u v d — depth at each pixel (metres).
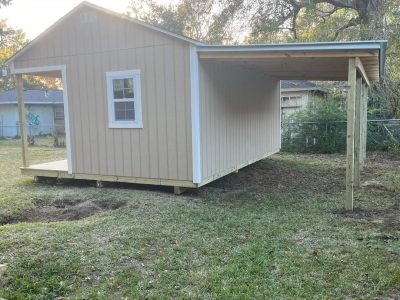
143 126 7.15
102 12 7.19
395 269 3.69
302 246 4.38
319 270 3.73
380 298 3.20
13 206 6.34
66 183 8.30
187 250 4.28
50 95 25.58
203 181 6.96
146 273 3.73
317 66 7.77
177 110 6.79
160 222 5.28
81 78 7.68
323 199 6.78
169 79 6.78
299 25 17.83
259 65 8.04
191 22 21.31
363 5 15.63
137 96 7.12
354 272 3.66
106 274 3.72
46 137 21.80
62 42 7.78
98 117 7.61
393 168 9.98
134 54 7.05
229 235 4.79
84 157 7.89
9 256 4.08
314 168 10.42
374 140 13.26
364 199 6.70
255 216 5.63
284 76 11.17
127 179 7.46
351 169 5.86
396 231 4.88
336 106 14.20
